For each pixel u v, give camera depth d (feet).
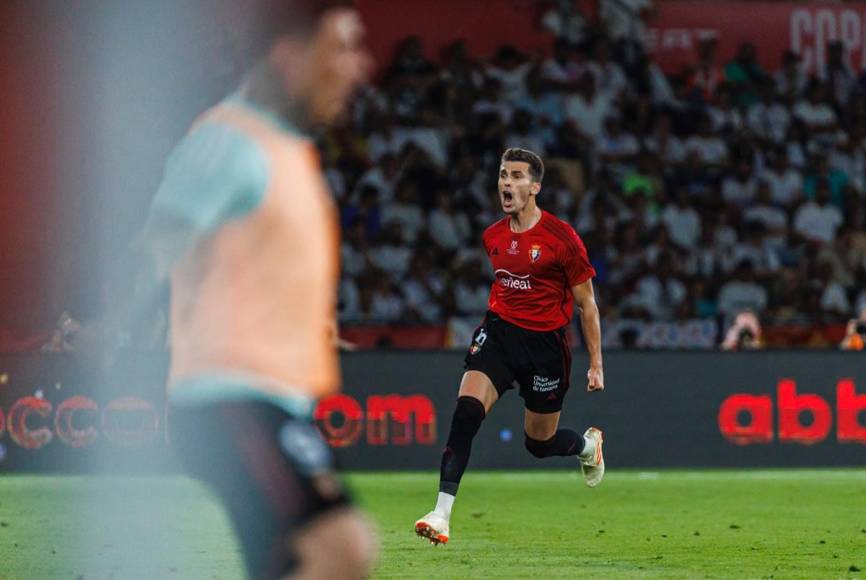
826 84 213.87
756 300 180.96
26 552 77.46
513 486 126.52
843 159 208.33
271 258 31.07
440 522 74.59
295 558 30.53
